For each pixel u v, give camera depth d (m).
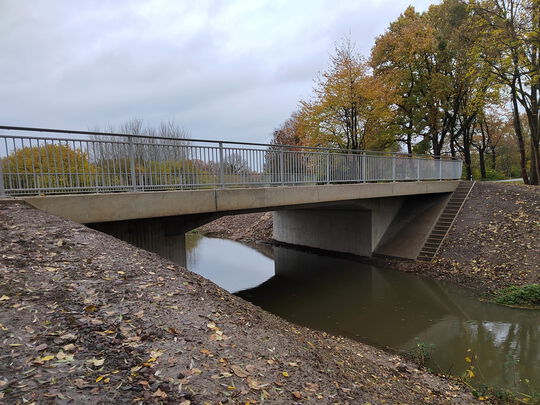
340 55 19.30
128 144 7.26
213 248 21.81
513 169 46.16
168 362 2.92
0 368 2.54
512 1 17.22
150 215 7.44
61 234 5.29
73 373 2.60
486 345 7.57
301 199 10.86
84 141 6.69
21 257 4.34
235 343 3.55
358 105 19.42
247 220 28.17
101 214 6.77
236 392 2.74
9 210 5.71
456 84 22.64
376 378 4.48
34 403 2.24
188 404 2.46
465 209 16.16
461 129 25.25
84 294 3.79
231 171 9.11
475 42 18.81
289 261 17.45
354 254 17.22
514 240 12.83
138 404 2.38
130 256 5.17
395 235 16.72
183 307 4.00
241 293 12.85
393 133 23.50
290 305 11.27
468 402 4.78
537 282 10.40
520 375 6.16
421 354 6.92
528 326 8.48
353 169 13.18
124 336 3.17
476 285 11.41
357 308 10.68
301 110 21.52
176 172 8.02
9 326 3.05
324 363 3.93
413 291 11.86
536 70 16.78
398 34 22.23
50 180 6.32
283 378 3.18
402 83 23.23
